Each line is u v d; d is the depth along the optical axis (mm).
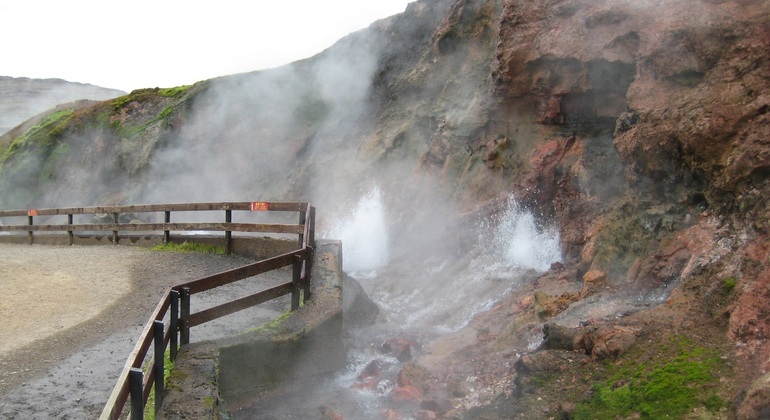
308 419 6922
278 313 8695
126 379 4406
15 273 11312
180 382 5902
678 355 5941
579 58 12344
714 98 8125
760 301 5836
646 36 10078
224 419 5906
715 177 7930
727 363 5516
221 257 12398
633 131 9734
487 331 9680
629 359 6281
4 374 6477
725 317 6164
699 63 8859
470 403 7008
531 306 9898
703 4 9000
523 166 14273
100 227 15438
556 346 7148
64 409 5676
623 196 10344
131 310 8844
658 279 8125
